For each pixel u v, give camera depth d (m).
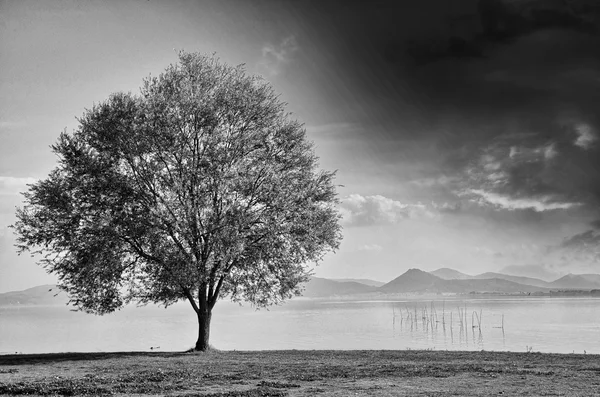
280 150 39.38
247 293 38.78
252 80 40.16
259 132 38.75
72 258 35.25
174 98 36.91
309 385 21.16
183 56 39.41
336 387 20.55
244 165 37.31
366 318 151.00
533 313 161.12
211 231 34.94
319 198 38.91
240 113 38.97
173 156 36.91
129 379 22.88
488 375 23.55
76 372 25.77
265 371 25.59
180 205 34.50
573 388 19.84
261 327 109.94
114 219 34.25
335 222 38.81
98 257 34.09
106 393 19.62
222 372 25.30
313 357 32.84
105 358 32.75
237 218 35.12
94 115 36.47
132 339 77.00
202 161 36.31
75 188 35.12
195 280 34.06
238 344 65.88
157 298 37.50
